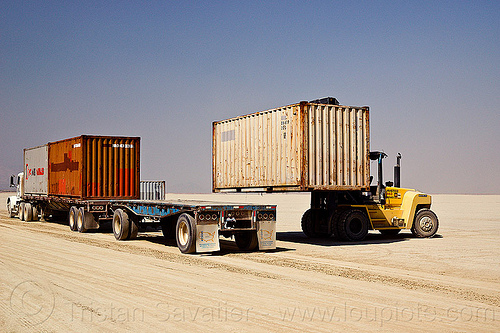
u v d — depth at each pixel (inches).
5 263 438.0
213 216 515.8
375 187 695.1
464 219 1210.0
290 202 2770.7
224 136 749.3
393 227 696.4
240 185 703.1
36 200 1032.8
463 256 523.8
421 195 718.5
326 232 700.0
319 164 605.6
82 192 794.2
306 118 596.7
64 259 467.2
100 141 817.5
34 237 687.1
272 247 549.6
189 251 511.2
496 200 3235.7
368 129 652.7
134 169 843.4
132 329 239.5
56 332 235.3
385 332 237.9
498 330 243.8
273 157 640.4
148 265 434.0
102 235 752.3
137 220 667.4
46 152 990.4
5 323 249.4
